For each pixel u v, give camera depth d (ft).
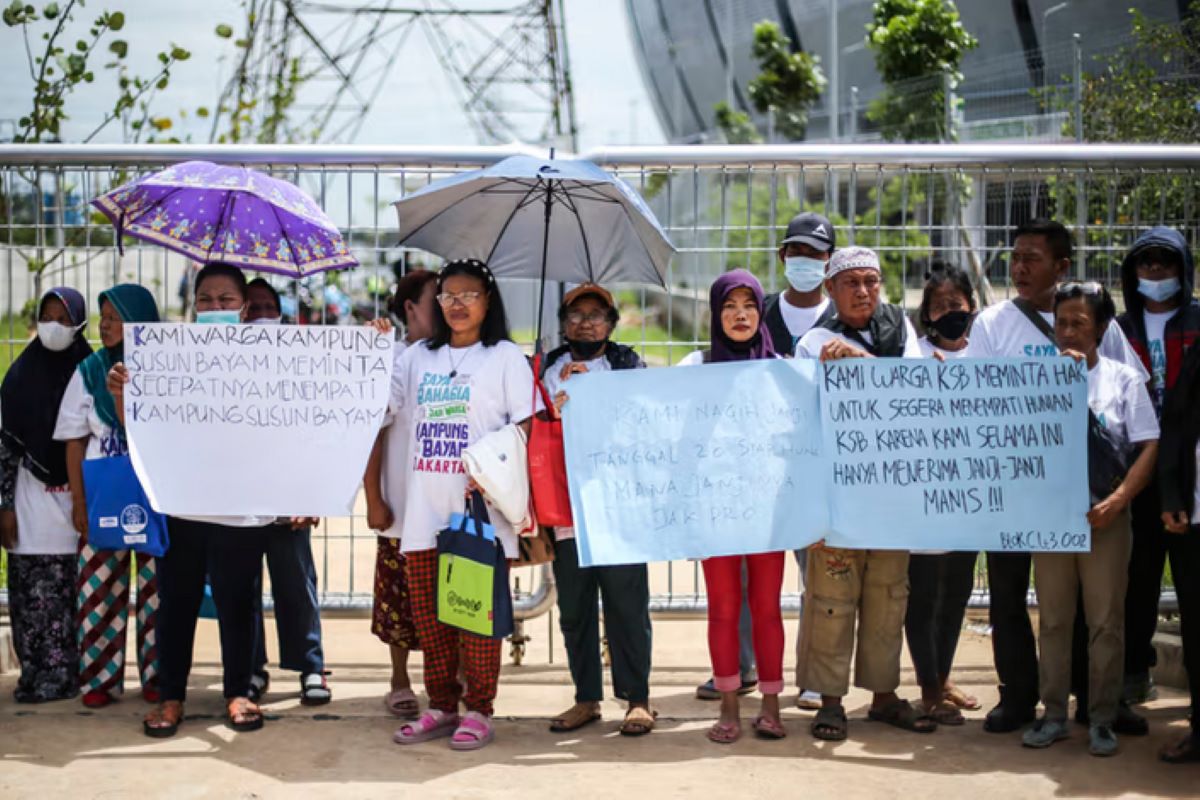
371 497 17.48
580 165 16.46
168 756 15.96
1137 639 17.88
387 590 17.81
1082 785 15.07
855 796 14.70
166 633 16.87
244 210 18.37
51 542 18.11
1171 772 15.52
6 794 14.52
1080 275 21.26
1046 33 54.29
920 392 16.47
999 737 16.97
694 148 19.94
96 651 18.02
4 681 19.47
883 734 17.10
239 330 16.69
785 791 14.85
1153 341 17.53
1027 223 17.40
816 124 83.05
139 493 16.53
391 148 19.77
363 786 14.94
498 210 18.38
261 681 18.74
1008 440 16.40
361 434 16.75
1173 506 15.76
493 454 15.89
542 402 16.70
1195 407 15.72
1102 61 35.96
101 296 17.49
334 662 21.09
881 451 16.48
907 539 16.39
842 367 16.52
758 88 84.84
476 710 16.76
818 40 97.55
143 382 16.65
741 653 19.11
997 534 16.33
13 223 21.12
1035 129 43.83
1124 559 16.30
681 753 16.28
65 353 18.07
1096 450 16.21
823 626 16.79
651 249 17.63
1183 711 18.10
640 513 16.35
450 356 16.74
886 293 33.12
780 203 27.89
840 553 16.76
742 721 17.76
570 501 16.38
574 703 18.75
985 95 53.31
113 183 20.99
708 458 16.46
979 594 21.49
